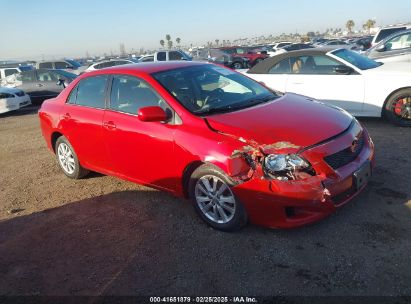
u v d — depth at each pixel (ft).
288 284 9.97
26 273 11.79
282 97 15.31
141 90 14.61
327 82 23.68
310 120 12.53
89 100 16.79
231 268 10.84
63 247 12.98
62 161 19.26
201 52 88.12
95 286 10.85
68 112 17.48
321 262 10.63
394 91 21.90
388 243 11.09
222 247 11.87
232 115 12.88
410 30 41.37
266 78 25.93
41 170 21.34
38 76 52.60
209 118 12.70
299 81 24.62
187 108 13.28
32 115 43.24
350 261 10.53
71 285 11.01
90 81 17.01
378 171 15.90
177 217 14.06
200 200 13.05
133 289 10.52
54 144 19.53
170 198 15.65
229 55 85.30
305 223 11.30
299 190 10.84
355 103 23.02
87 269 11.64
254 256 11.22
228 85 15.60
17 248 13.26
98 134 15.90
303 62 24.79
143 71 15.11
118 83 15.58
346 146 11.86
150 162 14.07
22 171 21.63
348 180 11.57
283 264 10.74
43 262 12.26
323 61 24.11
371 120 24.43
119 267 11.54
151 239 12.80
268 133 11.63
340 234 11.76
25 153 25.54
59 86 51.70
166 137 13.16
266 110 13.34
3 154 25.96
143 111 12.92
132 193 16.61
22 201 17.30
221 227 12.65
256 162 11.22
